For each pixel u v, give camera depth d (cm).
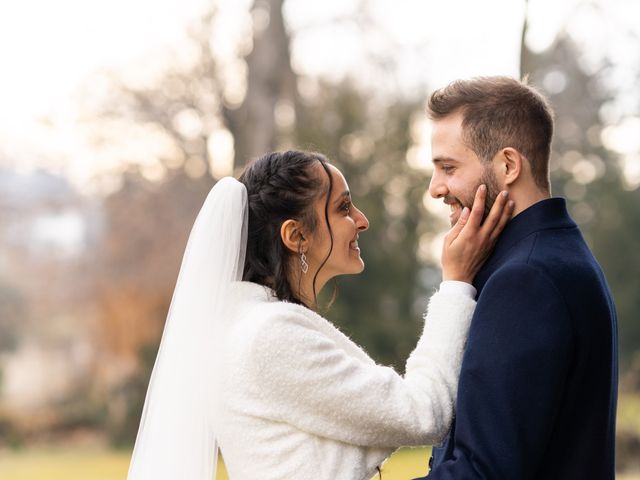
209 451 222
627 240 1443
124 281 1645
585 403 203
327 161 229
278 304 215
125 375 1692
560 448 202
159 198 1526
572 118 1196
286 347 206
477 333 196
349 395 204
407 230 1409
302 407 206
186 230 1539
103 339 1723
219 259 223
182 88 1395
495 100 215
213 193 227
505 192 214
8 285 1745
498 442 188
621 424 1312
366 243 1386
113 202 1563
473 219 215
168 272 1595
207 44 1369
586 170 1415
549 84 1095
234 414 211
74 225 1678
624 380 1451
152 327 1675
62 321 1762
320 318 218
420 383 208
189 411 223
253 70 1299
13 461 1486
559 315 194
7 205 1667
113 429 1664
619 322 1461
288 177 224
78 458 1503
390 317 1385
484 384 192
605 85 1138
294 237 223
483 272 217
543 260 200
